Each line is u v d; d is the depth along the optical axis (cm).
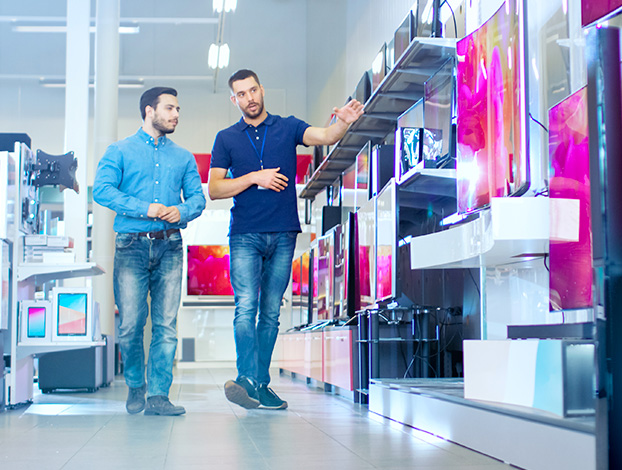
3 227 432
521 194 284
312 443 275
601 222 183
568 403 205
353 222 550
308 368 659
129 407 388
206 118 1423
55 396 545
